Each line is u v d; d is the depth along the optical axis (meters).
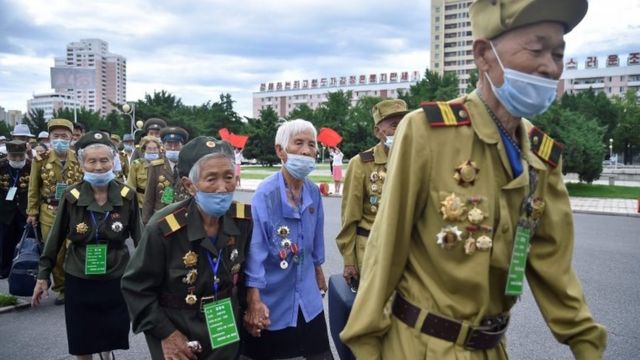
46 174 6.29
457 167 1.70
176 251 2.52
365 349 1.81
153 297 2.53
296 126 3.38
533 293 1.95
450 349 1.70
